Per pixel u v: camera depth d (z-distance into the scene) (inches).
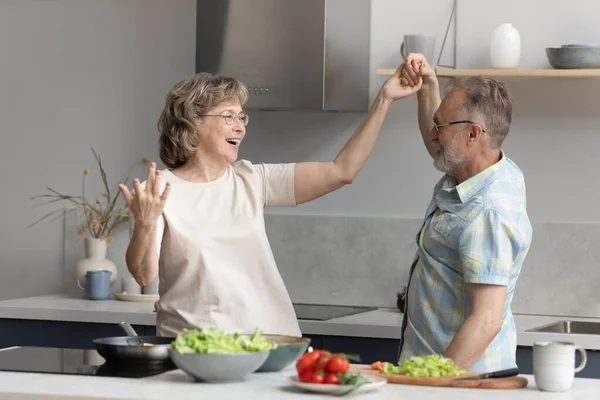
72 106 196.4
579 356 143.4
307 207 183.2
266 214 182.9
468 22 175.3
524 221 108.6
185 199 117.9
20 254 198.8
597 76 163.2
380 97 129.3
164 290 118.4
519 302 172.1
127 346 96.8
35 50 197.9
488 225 106.7
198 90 118.0
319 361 87.3
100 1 194.4
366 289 178.7
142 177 193.2
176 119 119.0
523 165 173.2
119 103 193.9
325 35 164.9
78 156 196.1
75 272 185.8
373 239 178.4
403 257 177.0
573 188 171.5
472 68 175.2
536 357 89.2
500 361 111.1
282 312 117.7
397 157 179.2
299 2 165.5
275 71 167.2
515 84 173.2
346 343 153.3
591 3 170.4
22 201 198.4
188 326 113.6
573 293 169.9
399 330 150.0
